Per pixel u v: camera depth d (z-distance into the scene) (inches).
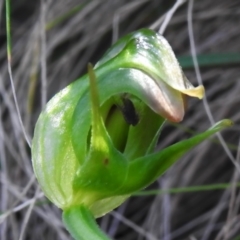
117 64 3.0
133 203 8.5
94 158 3.0
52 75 8.7
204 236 7.7
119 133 3.1
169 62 2.9
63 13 8.5
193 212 8.4
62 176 3.1
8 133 8.3
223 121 2.9
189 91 2.8
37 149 3.2
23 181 7.8
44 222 8.0
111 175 3.0
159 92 2.9
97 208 3.3
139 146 3.1
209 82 8.6
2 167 7.6
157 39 3.0
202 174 8.4
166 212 7.9
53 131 3.1
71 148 3.1
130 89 2.9
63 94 3.2
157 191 5.8
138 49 3.0
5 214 5.8
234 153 8.4
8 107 8.2
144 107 3.1
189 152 8.3
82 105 3.1
